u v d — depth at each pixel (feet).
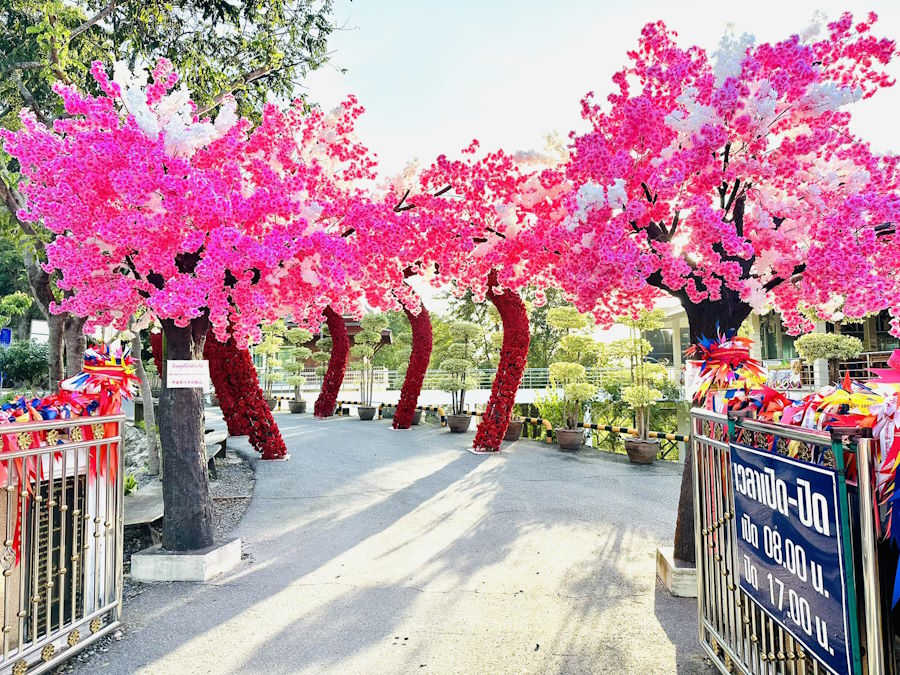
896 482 6.19
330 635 12.30
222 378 36.29
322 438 46.19
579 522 21.79
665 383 46.85
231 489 27.43
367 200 19.85
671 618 13.01
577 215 14.79
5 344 79.10
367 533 20.34
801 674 7.80
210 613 13.46
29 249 25.36
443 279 26.91
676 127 14.58
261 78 32.35
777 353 59.41
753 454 8.87
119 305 15.35
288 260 15.87
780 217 15.79
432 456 37.27
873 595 6.10
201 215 14.33
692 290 15.17
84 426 12.24
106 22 29.35
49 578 10.87
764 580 8.55
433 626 12.73
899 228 13.00
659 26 16.42
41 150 14.46
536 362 94.63
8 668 10.19
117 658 11.34
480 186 22.21
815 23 15.43
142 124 14.43
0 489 10.37
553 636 12.18
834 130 15.39
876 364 46.60
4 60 25.76
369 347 69.87
